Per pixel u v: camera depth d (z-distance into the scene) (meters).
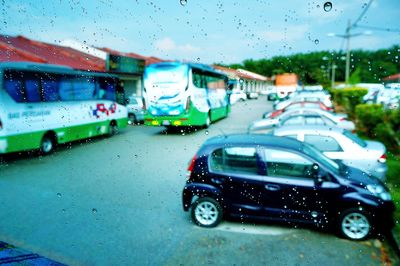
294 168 4.15
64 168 7.58
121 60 18.09
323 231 4.21
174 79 12.05
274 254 3.61
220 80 16.56
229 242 3.91
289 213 4.12
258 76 17.45
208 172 4.39
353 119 11.70
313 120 9.20
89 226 4.34
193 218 4.42
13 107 7.87
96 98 11.44
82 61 17.17
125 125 13.70
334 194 3.96
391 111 7.34
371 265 3.37
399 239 3.68
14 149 7.96
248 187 4.21
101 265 3.39
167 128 14.66
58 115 9.44
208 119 14.59
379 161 5.54
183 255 3.59
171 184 6.30
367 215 3.86
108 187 6.09
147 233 4.15
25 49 14.74
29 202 5.26
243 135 5.00
